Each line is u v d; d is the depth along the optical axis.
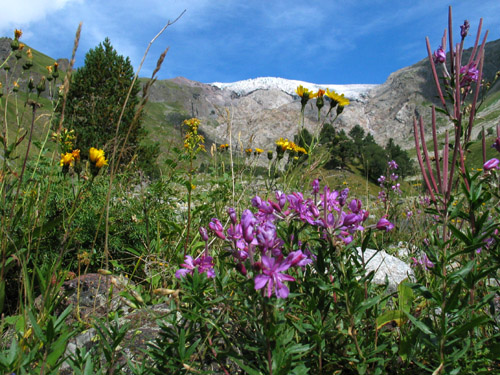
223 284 1.38
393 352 1.44
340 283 1.40
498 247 1.54
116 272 2.85
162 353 1.35
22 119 2.39
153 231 3.45
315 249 1.53
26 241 2.17
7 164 2.21
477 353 1.40
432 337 1.39
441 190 1.71
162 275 2.55
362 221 1.40
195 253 2.79
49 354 1.21
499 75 1.76
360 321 1.53
